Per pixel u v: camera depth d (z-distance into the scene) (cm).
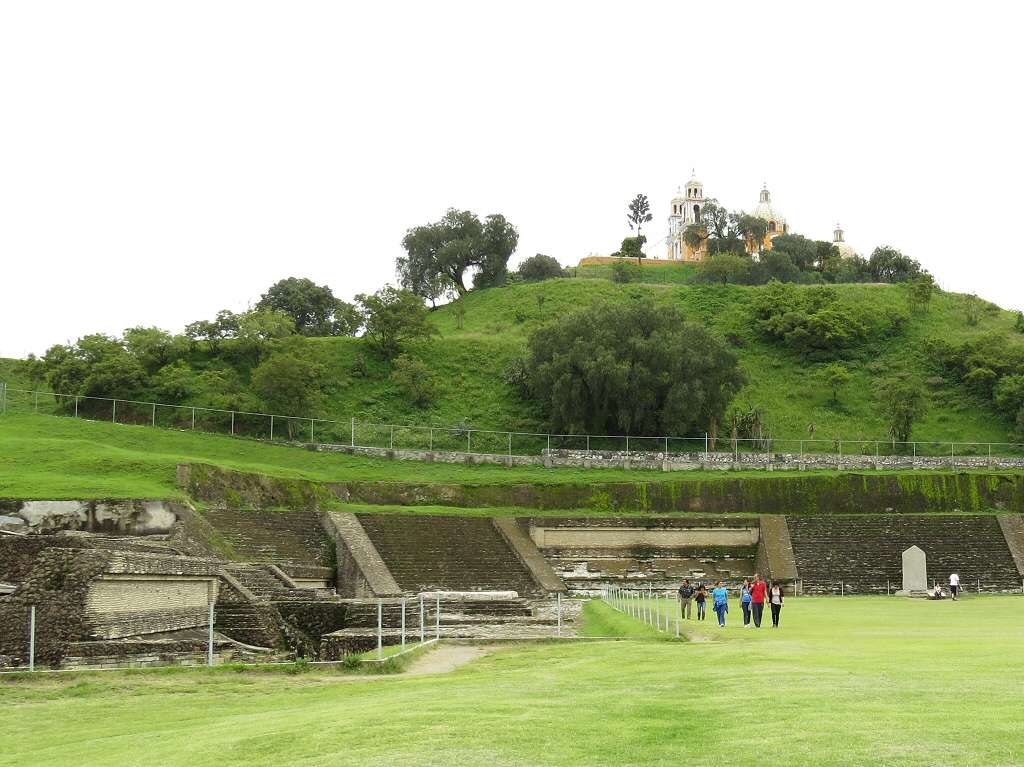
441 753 1622
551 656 3334
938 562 6931
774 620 4062
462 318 13388
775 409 11169
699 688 2281
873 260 16038
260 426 8944
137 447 7856
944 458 9006
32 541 4081
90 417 8794
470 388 10881
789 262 15275
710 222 16338
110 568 3572
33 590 3444
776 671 2502
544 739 1705
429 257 14712
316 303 14050
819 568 6900
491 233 14862
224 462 7250
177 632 3941
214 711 2439
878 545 7100
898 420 9981
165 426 8762
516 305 13762
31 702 2653
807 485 8019
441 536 6606
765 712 1888
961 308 13600
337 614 4556
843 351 12362
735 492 7956
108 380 8919
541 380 9844
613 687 2384
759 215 18362
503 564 6525
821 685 2209
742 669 2594
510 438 9444
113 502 5444
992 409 11075
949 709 1852
